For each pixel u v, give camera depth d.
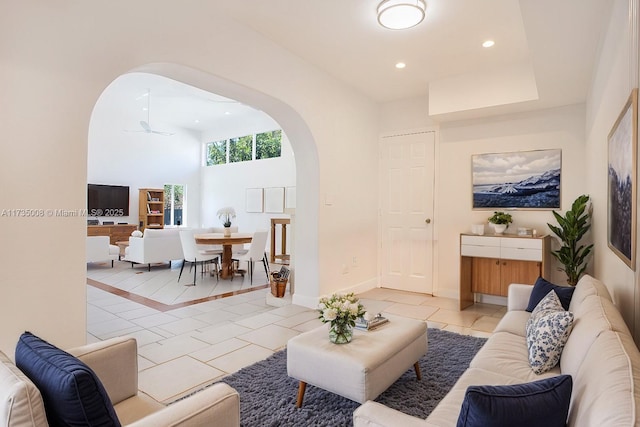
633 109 1.62
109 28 2.37
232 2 2.90
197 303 4.59
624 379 1.00
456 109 4.40
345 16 3.11
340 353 2.03
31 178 2.05
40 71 2.08
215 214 10.73
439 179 5.02
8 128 1.98
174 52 2.73
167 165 10.30
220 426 1.24
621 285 2.09
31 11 2.05
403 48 3.70
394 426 1.12
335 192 4.54
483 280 4.59
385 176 5.44
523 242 4.02
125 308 4.36
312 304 4.29
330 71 4.29
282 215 9.16
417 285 5.20
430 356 2.91
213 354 2.97
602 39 2.53
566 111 4.21
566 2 2.15
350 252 4.86
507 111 4.43
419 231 5.18
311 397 2.27
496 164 4.61
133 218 9.62
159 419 1.13
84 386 1.03
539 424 1.02
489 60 3.98
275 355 2.90
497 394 1.03
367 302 4.64
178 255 7.26
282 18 3.15
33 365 1.16
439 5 2.92
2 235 1.96
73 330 2.21
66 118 2.18
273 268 7.23
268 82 3.51
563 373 1.65
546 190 4.32
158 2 2.63
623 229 1.93
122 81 6.60
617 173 2.09
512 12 3.02
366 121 5.16
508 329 2.49
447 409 1.49
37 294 2.08
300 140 4.28
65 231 2.18
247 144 10.05
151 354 2.97
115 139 9.28
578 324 1.74
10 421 0.95
